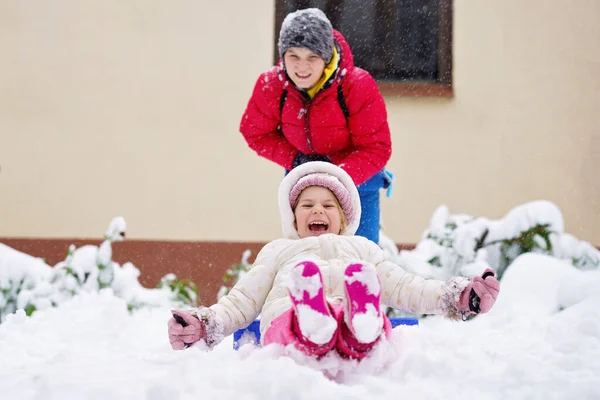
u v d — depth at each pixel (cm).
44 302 707
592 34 1092
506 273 667
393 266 389
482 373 307
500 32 1102
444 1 1111
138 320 569
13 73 1071
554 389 287
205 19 1080
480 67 1102
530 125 1095
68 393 266
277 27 1084
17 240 1053
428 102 1095
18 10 1074
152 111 1076
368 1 1130
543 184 1089
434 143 1091
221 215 1066
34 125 1068
